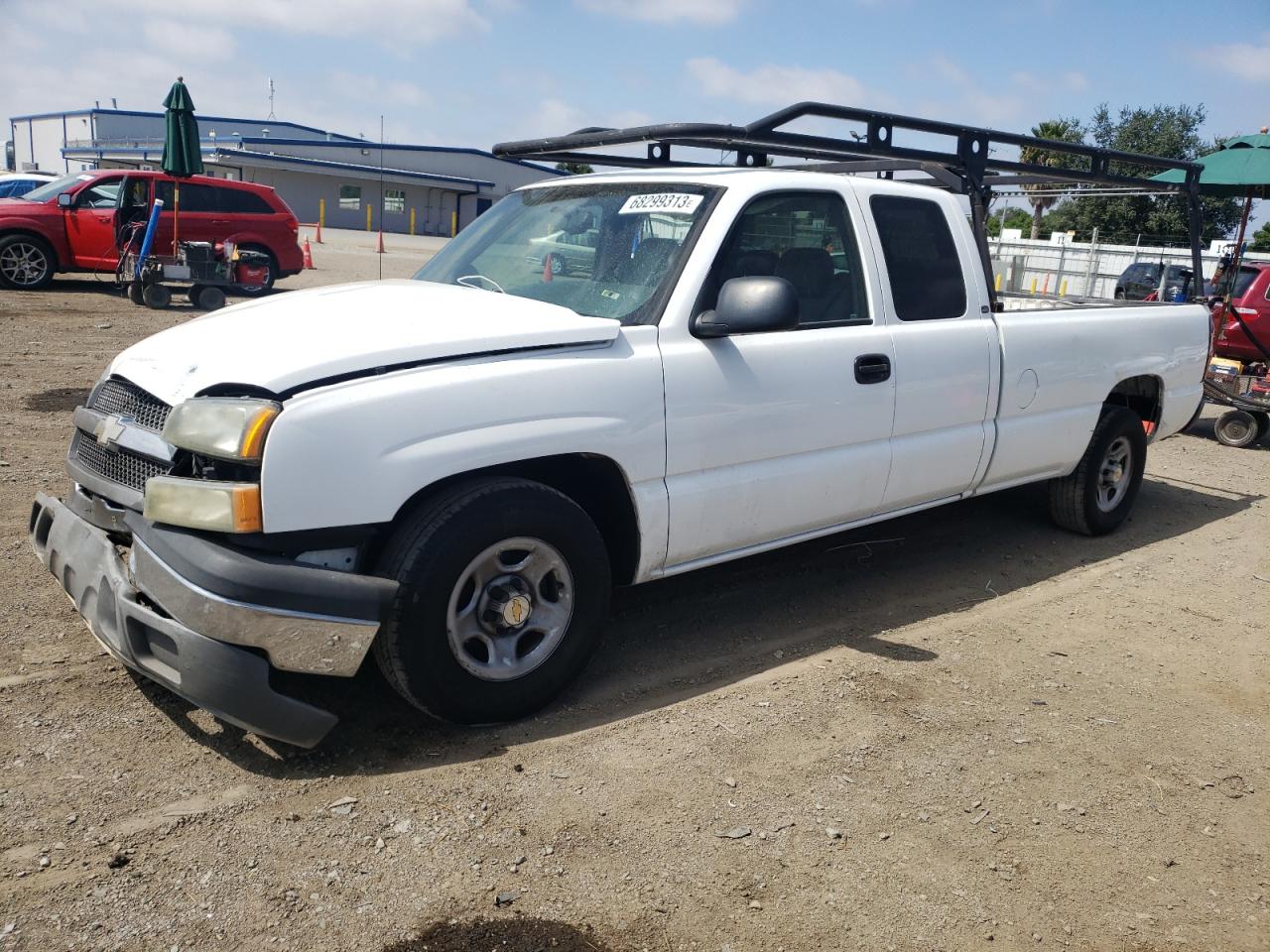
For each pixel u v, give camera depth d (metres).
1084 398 5.49
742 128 4.19
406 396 3.04
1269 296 11.72
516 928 2.47
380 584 2.96
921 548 5.71
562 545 3.39
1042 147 5.43
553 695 3.50
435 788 3.03
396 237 44.06
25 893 2.46
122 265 15.09
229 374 3.05
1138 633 4.65
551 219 4.30
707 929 2.51
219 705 2.90
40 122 65.69
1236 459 9.11
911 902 2.66
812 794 3.12
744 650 4.17
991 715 3.73
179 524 2.93
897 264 4.52
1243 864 2.94
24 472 5.89
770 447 3.97
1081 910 2.68
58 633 3.88
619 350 3.54
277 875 2.60
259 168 45.50
